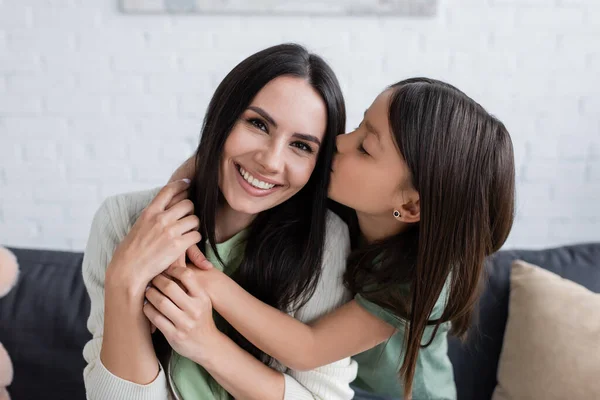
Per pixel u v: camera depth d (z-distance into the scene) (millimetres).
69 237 2311
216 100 848
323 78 822
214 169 849
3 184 2240
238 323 844
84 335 1228
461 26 2098
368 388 1169
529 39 2115
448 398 1143
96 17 2068
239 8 2041
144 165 2234
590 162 2225
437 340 1089
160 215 828
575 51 2131
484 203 849
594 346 1127
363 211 907
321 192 908
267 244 928
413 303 871
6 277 1254
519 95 2164
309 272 916
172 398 896
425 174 818
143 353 820
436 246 844
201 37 2094
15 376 1225
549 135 2201
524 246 2301
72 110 2168
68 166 2227
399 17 2082
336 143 888
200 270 859
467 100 851
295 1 2039
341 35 2094
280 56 812
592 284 1323
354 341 917
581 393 1093
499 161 855
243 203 853
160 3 2035
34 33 2082
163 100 2162
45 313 1234
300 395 892
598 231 2291
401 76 2137
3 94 2145
